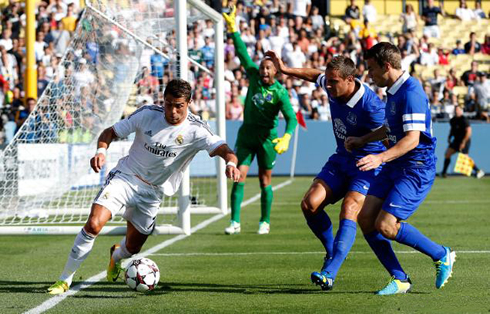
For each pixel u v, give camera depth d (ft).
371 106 33.65
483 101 135.74
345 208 32.91
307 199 34.47
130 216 33.88
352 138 33.78
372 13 162.30
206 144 32.83
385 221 30.73
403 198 30.71
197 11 60.90
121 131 32.81
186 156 33.50
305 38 142.31
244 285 34.32
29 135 63.21
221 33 59.88
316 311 28.25
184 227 47.83
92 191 71.20
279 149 52.19
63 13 125.90
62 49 118.62
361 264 40.45
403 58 145.79
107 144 32.58
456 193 92.63
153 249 47.29
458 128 118.01
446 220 64.34
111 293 32.68
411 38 150.41
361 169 29.04
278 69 36.17
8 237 55.98
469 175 123.44
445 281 31.60
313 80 35.91
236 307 29.25
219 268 39.47
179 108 31.96
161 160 32.99
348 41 146.41
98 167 32.04
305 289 33.12
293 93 128.47
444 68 150.41
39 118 63.16
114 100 65.00
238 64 131.54
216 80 59.88
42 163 62.69
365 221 31.78
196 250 46.78
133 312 28.50
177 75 49.47
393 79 30.45
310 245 48.75
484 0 172.96
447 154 119.65
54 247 49.98
